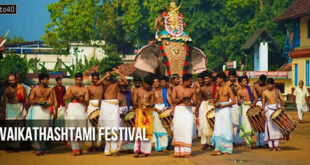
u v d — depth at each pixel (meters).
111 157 10.37
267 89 11.45
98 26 66.69
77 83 10.93
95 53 67.62
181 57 16.81
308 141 13.25
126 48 72.19
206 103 11.95
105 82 10.62
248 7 60.47
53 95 10.98
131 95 11.38
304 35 30.88
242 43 55.84
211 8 62.84
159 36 16.97
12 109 11.46
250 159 9.80
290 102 32.16
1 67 21.97
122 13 72.19
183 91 10.26
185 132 10.20
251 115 11.31
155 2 61.50
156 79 11.68
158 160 9.84
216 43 57.69
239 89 12.09
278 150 11.32
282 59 50.31
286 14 32.50
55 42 64.81
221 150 10.62
